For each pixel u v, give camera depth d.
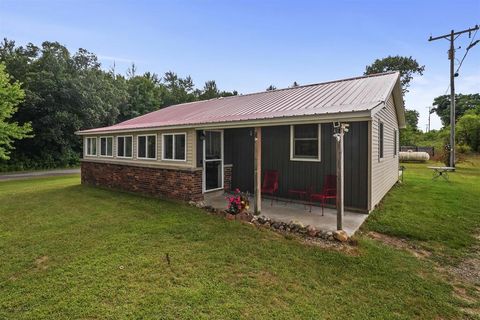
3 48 22.84
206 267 3.69
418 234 5.03
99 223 5.66
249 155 8.59
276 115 5.66
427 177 12.77
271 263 3.82
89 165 11.30
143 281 3.31
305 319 2.65
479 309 2.92
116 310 2.75
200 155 7.99
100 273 3.50
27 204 7.59
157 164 8.37
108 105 25.25
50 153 22.94
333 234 4.77
